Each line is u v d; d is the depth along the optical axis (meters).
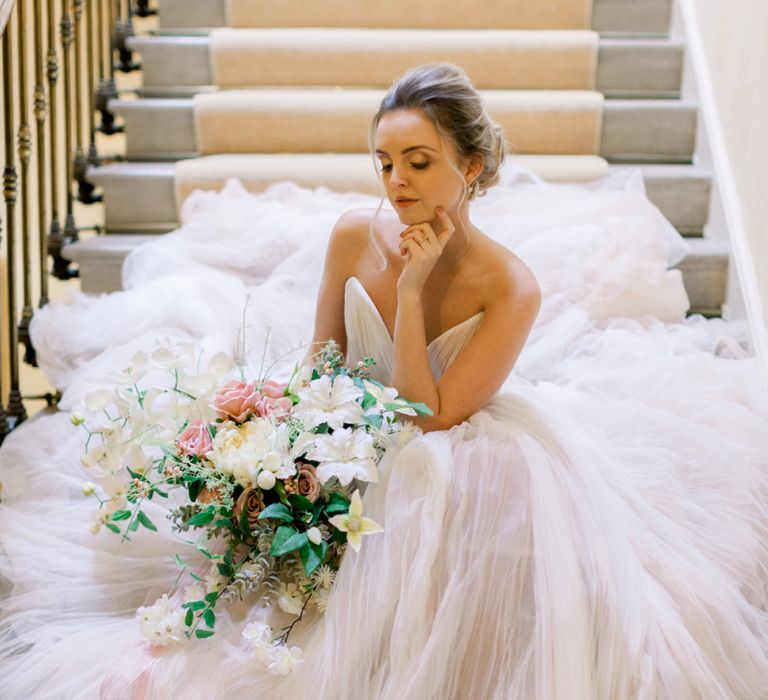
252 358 2.25
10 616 1.67
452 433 1.66
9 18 2.18
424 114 1.58
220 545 1.65
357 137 3.13
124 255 2.71
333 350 1.78
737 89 2.74
